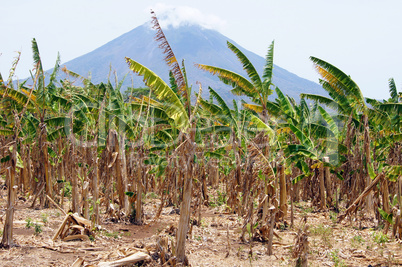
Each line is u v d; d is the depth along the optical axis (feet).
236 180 51.83
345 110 54.49
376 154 62.23
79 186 61.26
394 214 39.24
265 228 39.14
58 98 52.08
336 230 43.93
